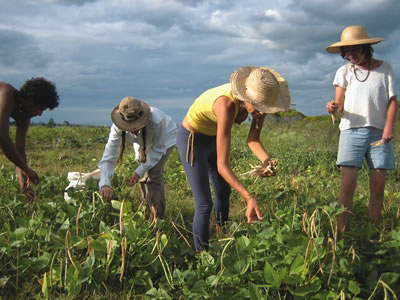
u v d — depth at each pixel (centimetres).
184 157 305
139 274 263
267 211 350
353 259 241
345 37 328
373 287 229
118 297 259
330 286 234
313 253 236
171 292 258
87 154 973
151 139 368
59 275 263
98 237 269
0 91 348
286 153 768
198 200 302
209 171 334
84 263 262
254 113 251
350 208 344
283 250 257
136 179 362
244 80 253
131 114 337
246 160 766
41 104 362
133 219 312
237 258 253
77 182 403
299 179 498
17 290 261
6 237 330
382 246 267
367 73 332
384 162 337
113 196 439
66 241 256
